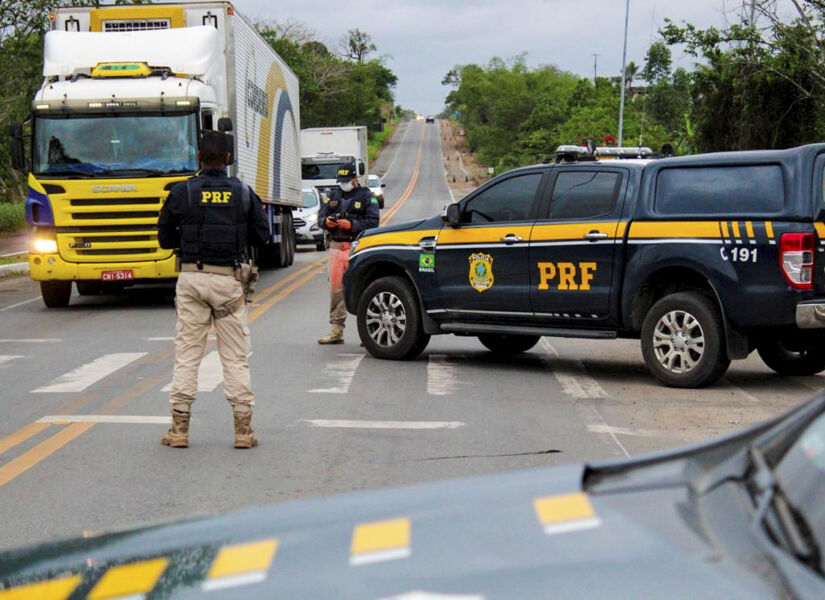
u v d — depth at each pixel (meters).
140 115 28.59
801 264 15.73
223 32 32.28
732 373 18.56
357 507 3.66
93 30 31.88
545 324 18.08
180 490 10.88
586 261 17.41
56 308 30.00
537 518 3.12
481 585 2.73
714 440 3.63
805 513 2.79
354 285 20.22
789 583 2.49
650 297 17.28
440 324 19.27
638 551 2.76
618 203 17.25
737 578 2.54
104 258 28.41
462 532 3.12
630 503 3.13
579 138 127.62
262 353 20.52
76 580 3.40
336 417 14.43
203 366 18.72
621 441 12.98
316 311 27.80
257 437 13.24
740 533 2.78
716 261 16.16
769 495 2.94
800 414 3.42
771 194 16.08
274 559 3.18
